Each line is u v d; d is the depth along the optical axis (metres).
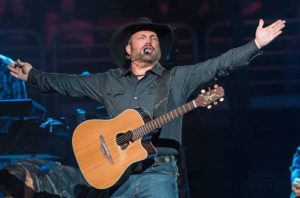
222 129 28.33
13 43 32.22
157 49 14.30
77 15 33.19
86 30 30.17
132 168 13.95
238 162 26.92
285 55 32.62
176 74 14.05
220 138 28.28
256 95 32.00
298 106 29.77
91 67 32.09
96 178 14.16
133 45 14.33
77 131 14.43
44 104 29.11
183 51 32.34
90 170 14.24
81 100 29.70
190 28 29.97
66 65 31.95
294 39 32.47
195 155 28.03
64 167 17.31
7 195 16.88
